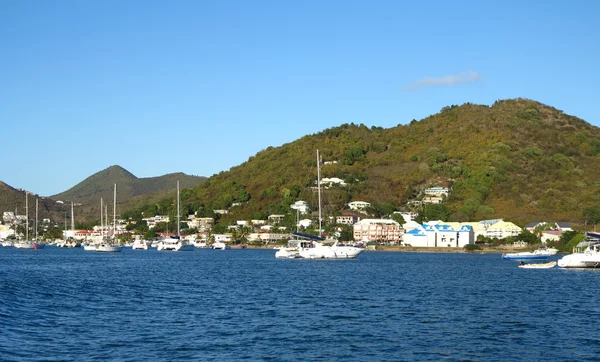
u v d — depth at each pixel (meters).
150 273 117.69
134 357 44.12
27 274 110.25
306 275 114.50
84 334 51.47
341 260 166.12
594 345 49.03
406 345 48.66
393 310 66.38
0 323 54.56
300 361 43.66
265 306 68.62
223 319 59.53
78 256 199.50
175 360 43.50
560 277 113.12
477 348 47.81
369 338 51.03
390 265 152.00
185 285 92.06
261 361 43.50
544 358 44.91
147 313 62.75
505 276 115.62
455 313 64.56
